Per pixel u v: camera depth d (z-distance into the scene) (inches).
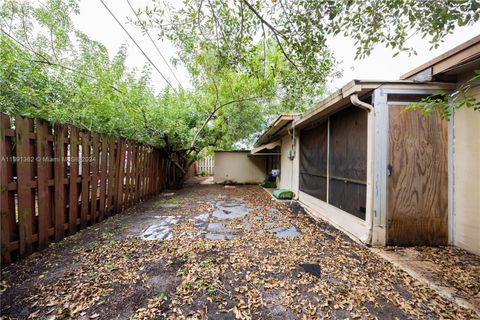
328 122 193.5
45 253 108.7
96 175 160.6
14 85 116.6
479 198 113.4
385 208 128.2
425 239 127.5
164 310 70.9
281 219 182.2
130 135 220.4
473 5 65.1
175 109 283.6
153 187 283.9
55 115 122.3
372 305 74.1
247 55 119.0
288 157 315.0
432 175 127.6
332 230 155.1
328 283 86.7
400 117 128.0
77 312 69.1
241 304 74.0
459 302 76.1
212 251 114.6
